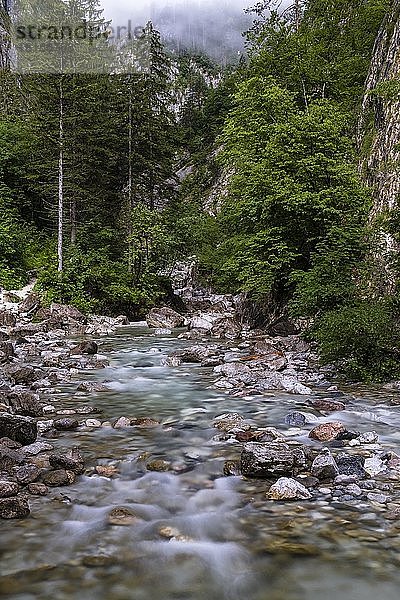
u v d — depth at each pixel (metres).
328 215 18.81
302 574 3.95
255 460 5.83
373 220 19.83
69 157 29.17
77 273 28.02
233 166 24.95
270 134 22.42
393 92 15.57
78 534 4.56
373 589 3.76
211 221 38.62
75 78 28.89
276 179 19.73
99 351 16.61
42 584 3.82
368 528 4.63
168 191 37.22
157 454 6.57
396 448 6.77
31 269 31.22
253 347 15.86
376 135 23.20
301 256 20.31
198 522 4.78
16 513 4.85
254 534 4.55
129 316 28.22
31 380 11.28
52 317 23.33
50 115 28.39
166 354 15.94
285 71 29.75
